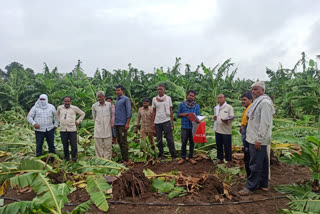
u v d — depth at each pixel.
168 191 4.03
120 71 15.13
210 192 3.92
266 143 3.92
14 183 3.60
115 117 5.94
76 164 5.36
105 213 3.44
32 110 5.96
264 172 4.09
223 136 5.32
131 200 3.80
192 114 5.54
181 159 5.86
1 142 7.92
